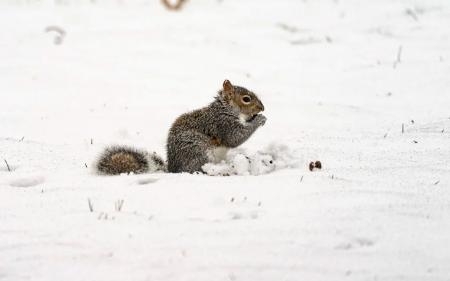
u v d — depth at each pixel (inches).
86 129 720.3
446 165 548.7
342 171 529.3
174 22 1161.4
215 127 558.9
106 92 850.8
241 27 1131.3
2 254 382.0
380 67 932.0
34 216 436.8
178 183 498.3
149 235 402.9
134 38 1074.7
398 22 1120.8
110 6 1279.5
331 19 1157.7
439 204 448.1
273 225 413.1
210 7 1254.9
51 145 644.1
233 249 382.3
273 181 497.7
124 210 446.9
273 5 1254.3
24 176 527.8
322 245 386.0
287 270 359.9
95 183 505.7
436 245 387.9
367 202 448.5
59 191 487.8
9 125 721.6
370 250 382.3
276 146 565.0
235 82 892.0
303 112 778.2
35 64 949.8
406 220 419.8
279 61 981.2
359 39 1057.5
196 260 370.6
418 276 354.9
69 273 360.5
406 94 828.0
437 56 954.7
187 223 419.5
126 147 569.9
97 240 397.4
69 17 1198.9
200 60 982.4
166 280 352.2
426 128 682.2
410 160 567.2
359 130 700.0
